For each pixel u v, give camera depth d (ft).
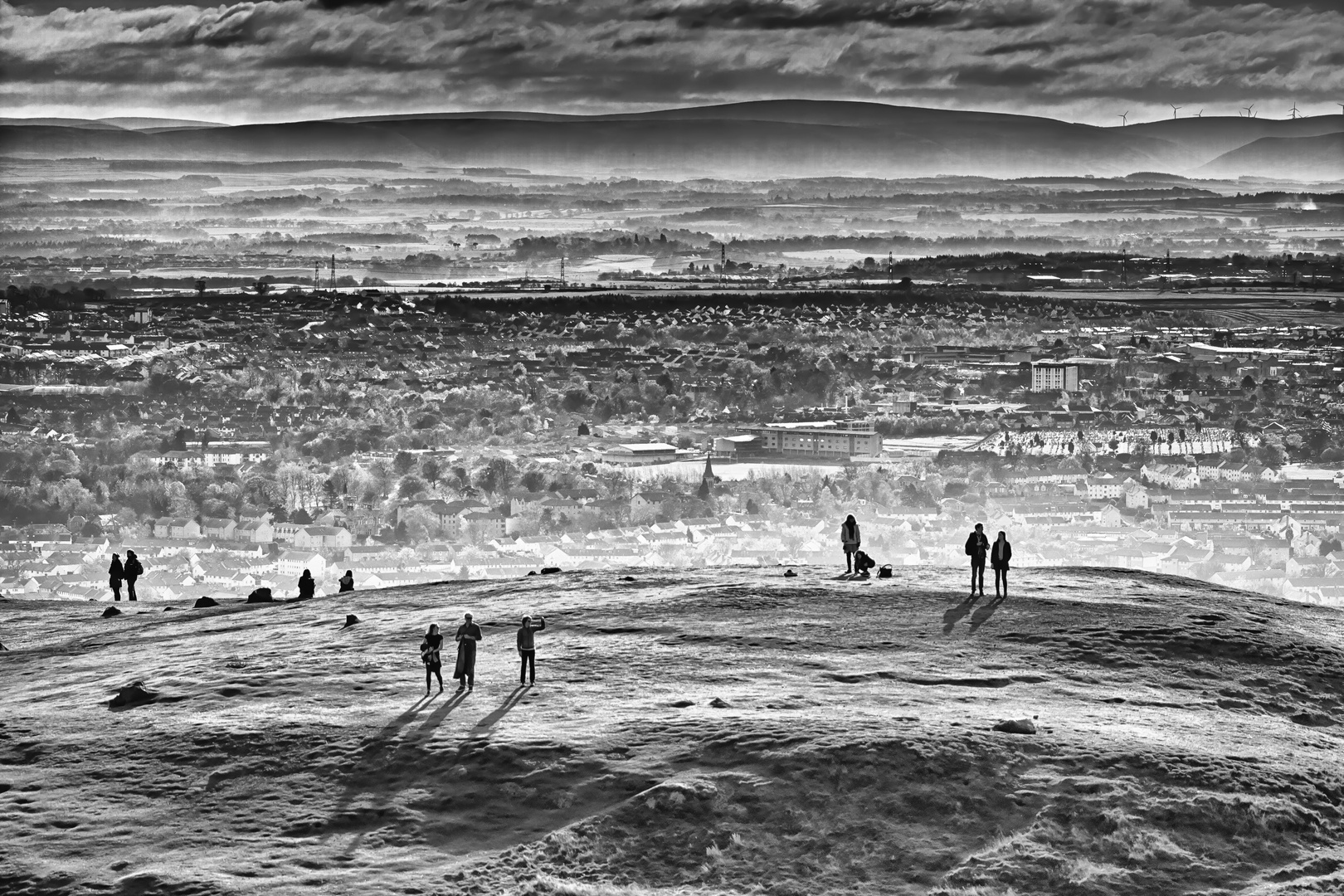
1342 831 157.99
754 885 147.02
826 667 214.48
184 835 157.79
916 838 154.71
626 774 167.73
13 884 146.00
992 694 200.85
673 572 305.73
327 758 177.58
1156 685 212.02
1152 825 155.94
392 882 145.07
